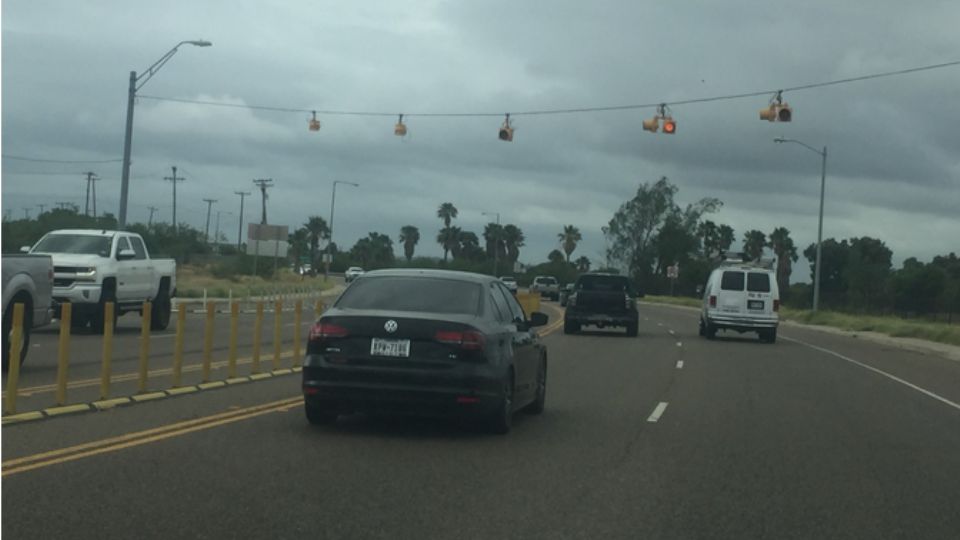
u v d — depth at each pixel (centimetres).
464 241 14288
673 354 2839
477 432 1284
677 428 1400
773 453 1220
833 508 935
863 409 1706
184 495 895
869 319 5341
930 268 7281
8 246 5494
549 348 2931
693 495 970
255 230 5225
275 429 1245
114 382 1642
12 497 870
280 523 814
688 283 10669
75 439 1127
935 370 2730
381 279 1280
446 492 941
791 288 8125
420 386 1170
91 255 2617
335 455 1096
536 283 8581
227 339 2717
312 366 1195
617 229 11294
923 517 910
